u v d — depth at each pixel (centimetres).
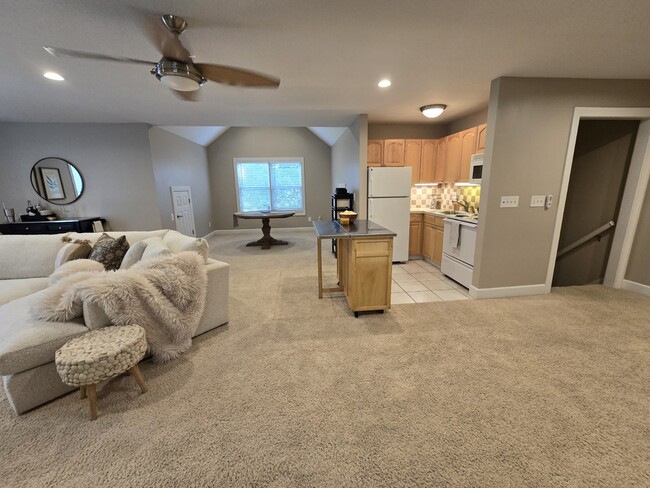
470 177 362
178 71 170
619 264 322
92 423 151
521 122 267
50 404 164
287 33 177
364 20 163
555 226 296
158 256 217
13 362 150
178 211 548
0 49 191
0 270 271
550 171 282
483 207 288
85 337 165
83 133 434
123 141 442
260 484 119
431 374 185
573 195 347
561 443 135
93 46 188
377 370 190
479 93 306
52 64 216
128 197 458
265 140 740
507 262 301
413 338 229
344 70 238
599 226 334
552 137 273
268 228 607
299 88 284
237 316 273
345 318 266
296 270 423
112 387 177
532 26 172
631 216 307
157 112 372
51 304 179
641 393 165
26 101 314
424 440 138
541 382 176
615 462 125
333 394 169
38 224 406
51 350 163
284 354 211
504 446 134
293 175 766
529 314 265
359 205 432
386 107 366
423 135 485
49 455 133
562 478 118
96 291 173
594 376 180
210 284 241
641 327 238
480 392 168
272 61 220
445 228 377
